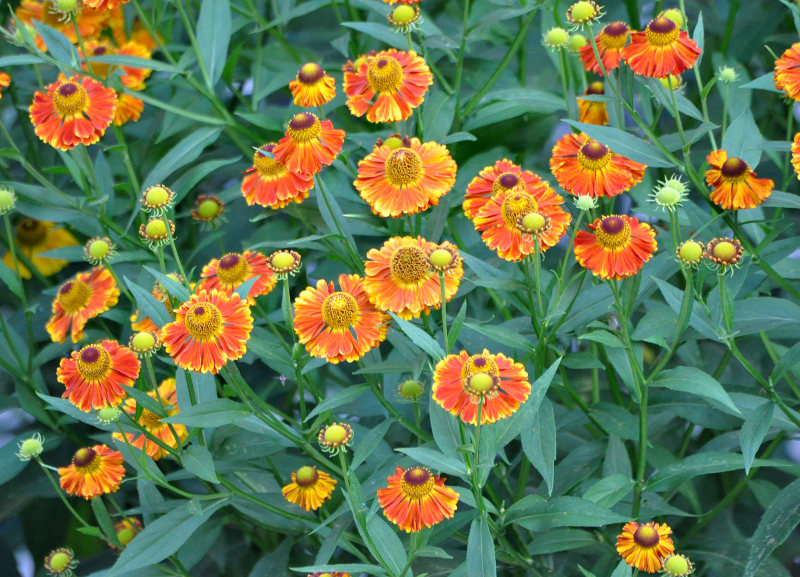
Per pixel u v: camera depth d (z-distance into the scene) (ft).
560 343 5.01
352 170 5.23
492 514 4.97
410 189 4.83
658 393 5.06
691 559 5.05
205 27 5.49
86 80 5.24
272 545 5.29
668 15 5.01
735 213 4.91
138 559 4.79
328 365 5.53
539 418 4.71
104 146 5.47
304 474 4.87
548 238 4.74
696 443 5.32
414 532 4.59
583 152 4.87
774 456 5.28
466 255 4.84
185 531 4.84
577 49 5.21
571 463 5.08
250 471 5.24
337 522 4.91
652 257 4.88
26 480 5.48
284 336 5.31
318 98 5.03
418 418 4.89
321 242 5.29
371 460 5.04
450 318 5.02
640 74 4.89
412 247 4.70
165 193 4.79
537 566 4.99
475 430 4.58
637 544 4.62
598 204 5.05
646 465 5.20
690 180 4.94
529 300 4.77
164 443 4.84
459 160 5.54
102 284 5.26
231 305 4.73
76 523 5.52
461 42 5.35
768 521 4.75
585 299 4.84
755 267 4.99
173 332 4.70
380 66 4.98
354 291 4.76
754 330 4.89
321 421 4.83
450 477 5.19
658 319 4.87
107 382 4.76
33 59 5.30
